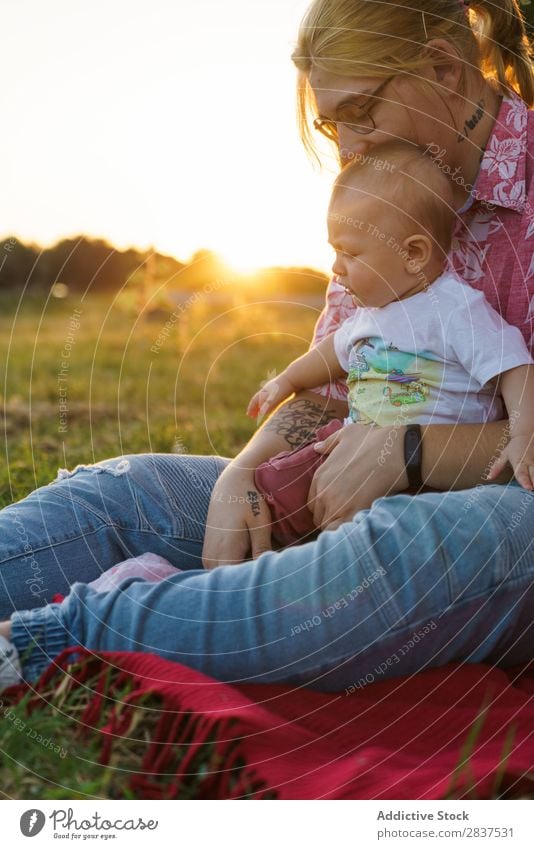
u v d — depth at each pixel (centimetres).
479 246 174
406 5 161
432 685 143
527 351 163
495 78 177
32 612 143
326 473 165
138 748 128
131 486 175
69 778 124
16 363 598
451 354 165
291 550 145
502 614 148
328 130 183
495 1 175
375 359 171
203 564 171
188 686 126
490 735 131
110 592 143
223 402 491
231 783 121
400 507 146
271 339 657
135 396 500
